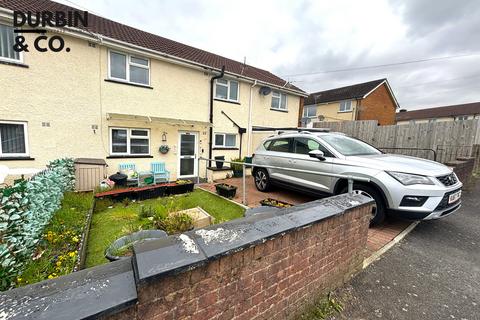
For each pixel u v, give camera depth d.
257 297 1.57
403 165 3.85
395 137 9.33
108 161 7.46
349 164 4.30
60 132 6.57
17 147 6.06
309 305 2.04
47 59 6.27
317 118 22.78
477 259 3.02
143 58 7.98
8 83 5.80
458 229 3.97
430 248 3.30
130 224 3.85
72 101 6.71
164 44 10.06
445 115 31.47
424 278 2.60
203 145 9.69
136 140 8.07
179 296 1.15
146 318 1.05
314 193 4.96
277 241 1.64
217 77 9.66
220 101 10.17
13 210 2.12
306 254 1.92
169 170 8.84
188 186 6.62
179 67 8.84
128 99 7.73
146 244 1.20
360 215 2.52
